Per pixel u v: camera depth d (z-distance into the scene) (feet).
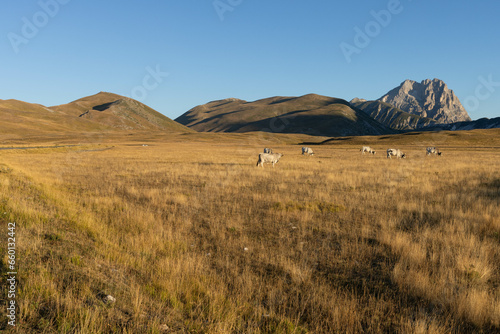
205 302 16.26
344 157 142.41
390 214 35.35
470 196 42.96
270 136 617.62
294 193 49.19
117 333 12.54
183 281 18.24
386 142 353.72
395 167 88.74
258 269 21.18
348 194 47.70
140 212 34.24
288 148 290.35
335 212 36.68
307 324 15.03
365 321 15.39
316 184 58.13
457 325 14.94
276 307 16.44
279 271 20.89
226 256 23.18
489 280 19.35
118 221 30.91
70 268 17.52
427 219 32.86
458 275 19.56
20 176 51.42
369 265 21.86
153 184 58.23
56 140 432.66
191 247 25.13
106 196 44.80
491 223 29.04
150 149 238.27
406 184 56.80
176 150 223.51
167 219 33.35
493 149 216.54
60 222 26.73
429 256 22.99
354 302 16.75
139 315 14.10
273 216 34.65
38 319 12.69
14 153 154.20
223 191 50.42
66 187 52.29
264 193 48.70
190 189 52.70
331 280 19.85
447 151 202.69
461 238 25.68
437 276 19.17
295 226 31.12
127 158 129.59
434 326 14.05
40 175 62.85
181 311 15.11
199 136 588.91
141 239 25.17
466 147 247.91
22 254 18.06
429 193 47.78
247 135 611.47
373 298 17.37
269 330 14.08
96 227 27.37
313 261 22.44
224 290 17.71
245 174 73.10
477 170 79.66
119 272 18.48
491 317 15.05
